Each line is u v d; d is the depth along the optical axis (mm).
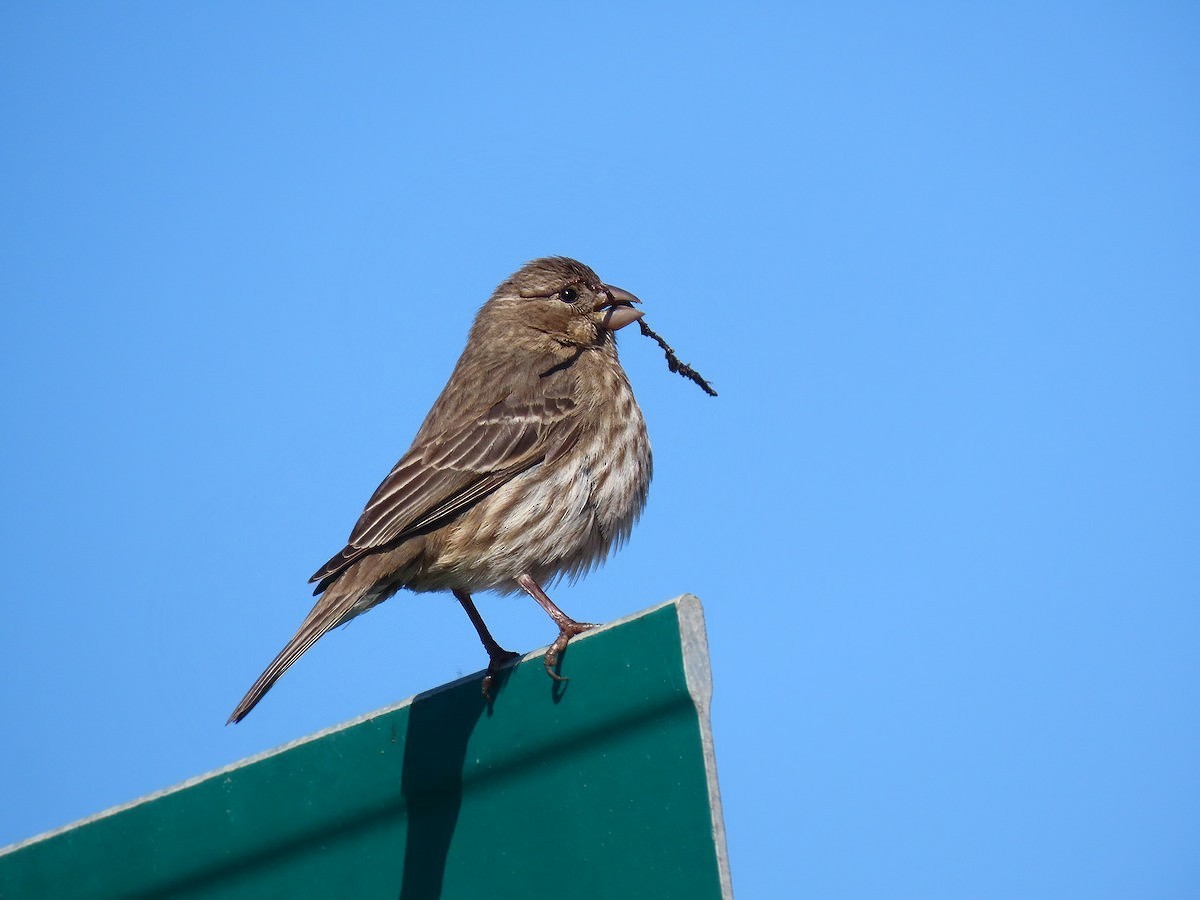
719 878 5957
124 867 7977
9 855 8367
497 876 6750
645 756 6352
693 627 6262
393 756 7285
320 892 7355
